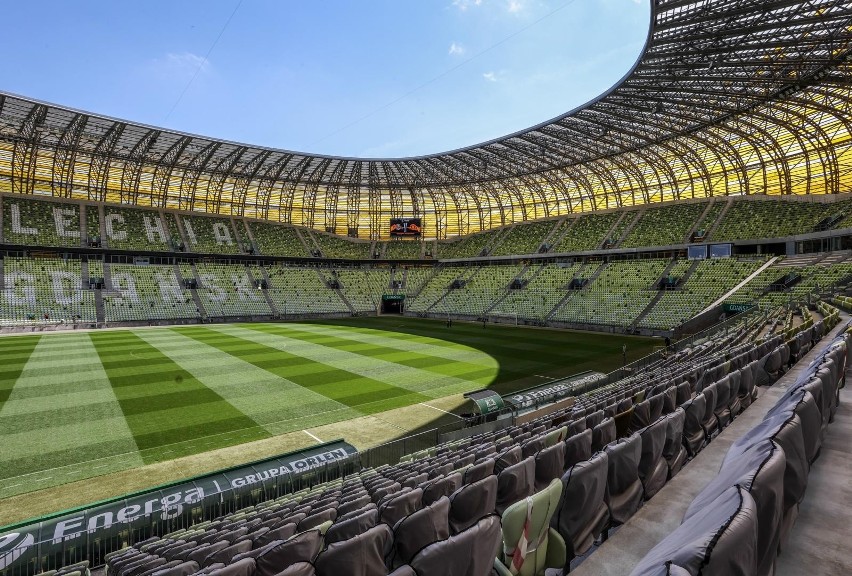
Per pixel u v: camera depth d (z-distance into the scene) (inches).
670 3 1156.5
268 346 1788.9
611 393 711.1
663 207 2898.6
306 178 3225.9
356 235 3865.7
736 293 2117.4
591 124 2134.6
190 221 3292.3
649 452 213.2
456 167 2928.2
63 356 1534.2
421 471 396.2
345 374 1290.6
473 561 124.9
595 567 160.2
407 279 3727.9
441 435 757.3
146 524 482.0
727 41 1300.4
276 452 749.9
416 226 3690.9
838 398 294.4
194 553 256.4
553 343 1919.3
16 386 1131.9
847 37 1187.9
